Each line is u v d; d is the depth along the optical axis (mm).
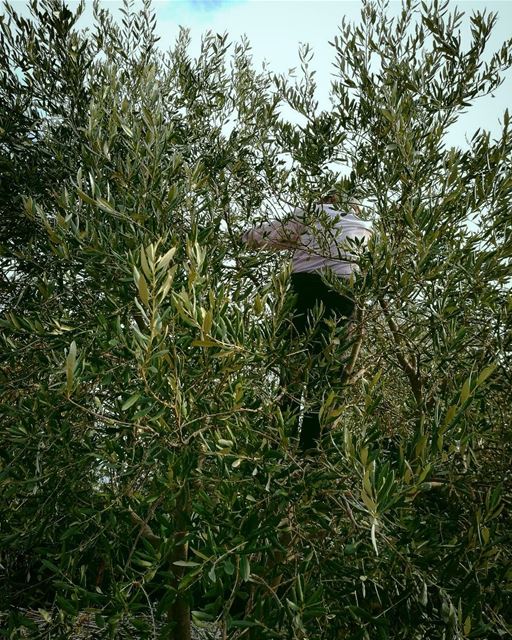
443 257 2000
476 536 1332
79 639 1565
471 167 2180
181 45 3092
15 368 1996
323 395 1670
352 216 2514
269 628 1264
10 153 2420
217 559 1155
